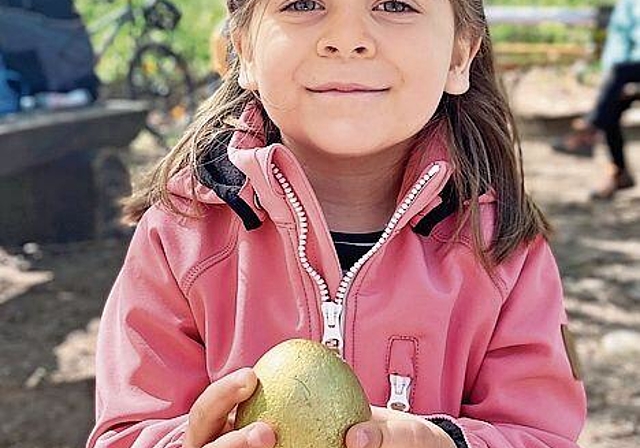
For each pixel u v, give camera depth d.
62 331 6.15
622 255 7.81
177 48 10.98
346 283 2.11
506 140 2.31
